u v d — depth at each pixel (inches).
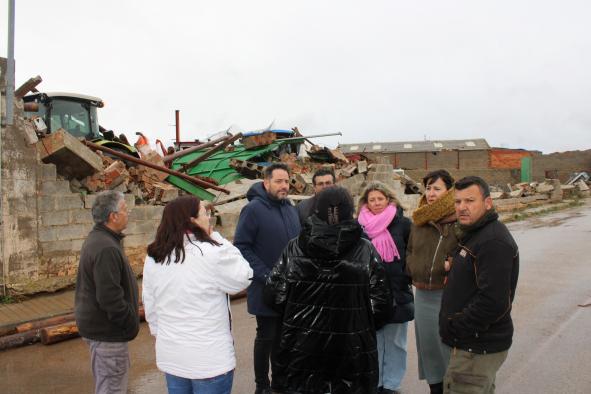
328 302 106.6
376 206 162.9
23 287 298.7
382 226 159.8
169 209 113.7
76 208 333.7
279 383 112.3
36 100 471.5
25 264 307.0
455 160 2282.2
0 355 218.7
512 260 111.2
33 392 179.6
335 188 108.0
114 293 125.4
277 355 112.9
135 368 202.8
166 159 556.1
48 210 320.2
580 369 192.4
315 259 107.2
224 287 111.8
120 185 379.2
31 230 311.1
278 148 718.5
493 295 108.8
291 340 109.7
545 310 281.0
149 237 379.6
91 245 127.8
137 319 134.3
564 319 262.5
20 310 274.1
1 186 294.8
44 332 229.0
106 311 126.6
